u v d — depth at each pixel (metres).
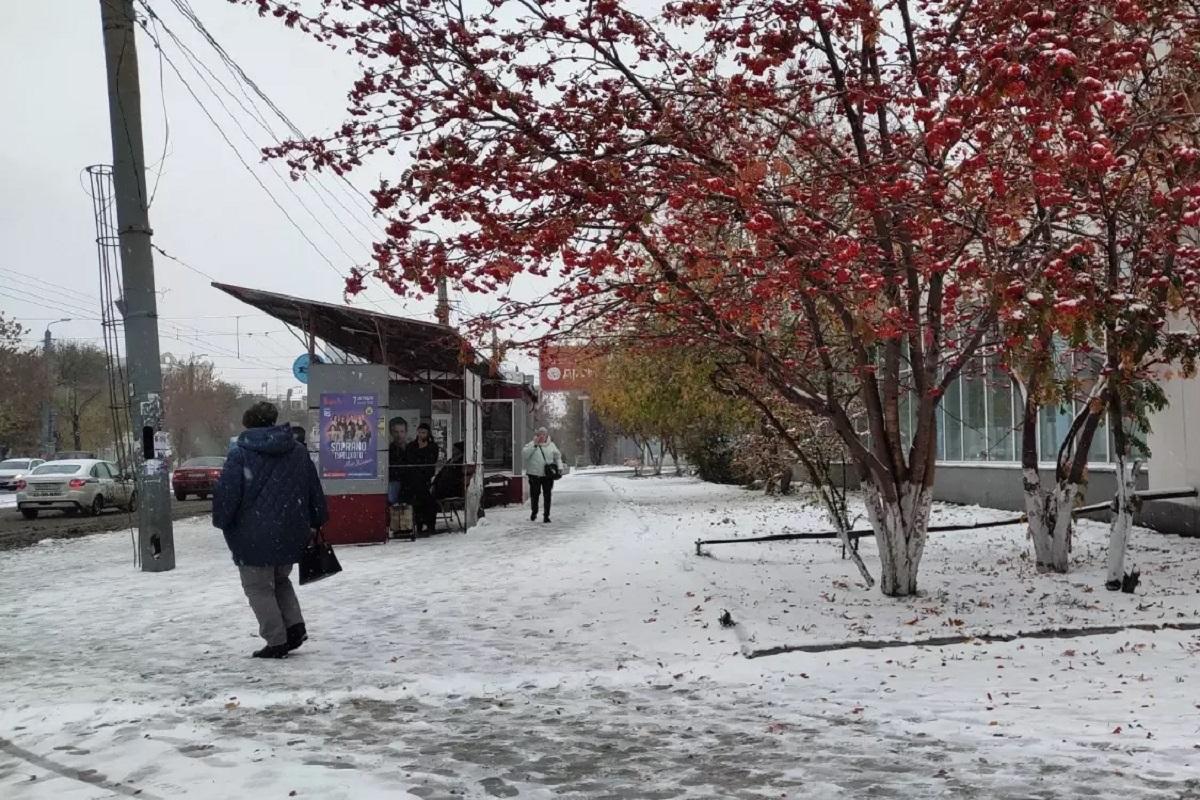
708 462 37.78
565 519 20.89
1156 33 7.96
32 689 6.64
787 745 5.08
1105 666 6.59
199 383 82.00
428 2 6.53
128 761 4.89
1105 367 8.45
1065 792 4.19
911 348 9.17
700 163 6.94
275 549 7.50
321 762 4.84
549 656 7.53
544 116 6.80
